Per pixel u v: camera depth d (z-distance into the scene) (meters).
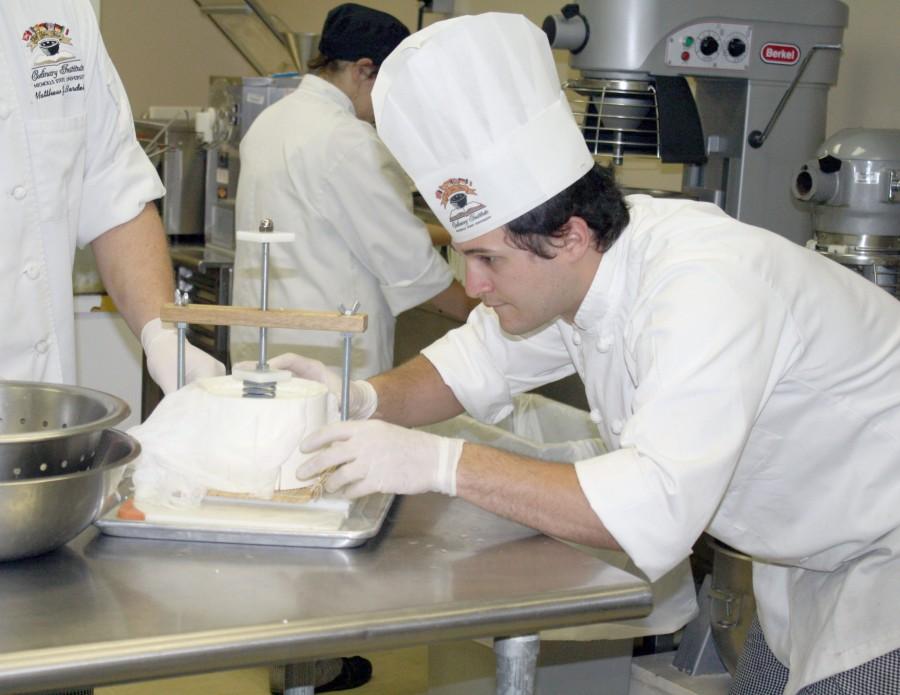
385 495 1.42
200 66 5.82
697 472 1.25
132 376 2.88
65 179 1.67
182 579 1.15
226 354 3.50
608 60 2.24
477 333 1.81
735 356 1.29
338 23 2.88
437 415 1.77
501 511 1.32
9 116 1.60
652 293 1.36
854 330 1.46
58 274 1.69
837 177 2.05
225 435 1.33
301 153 2.78
